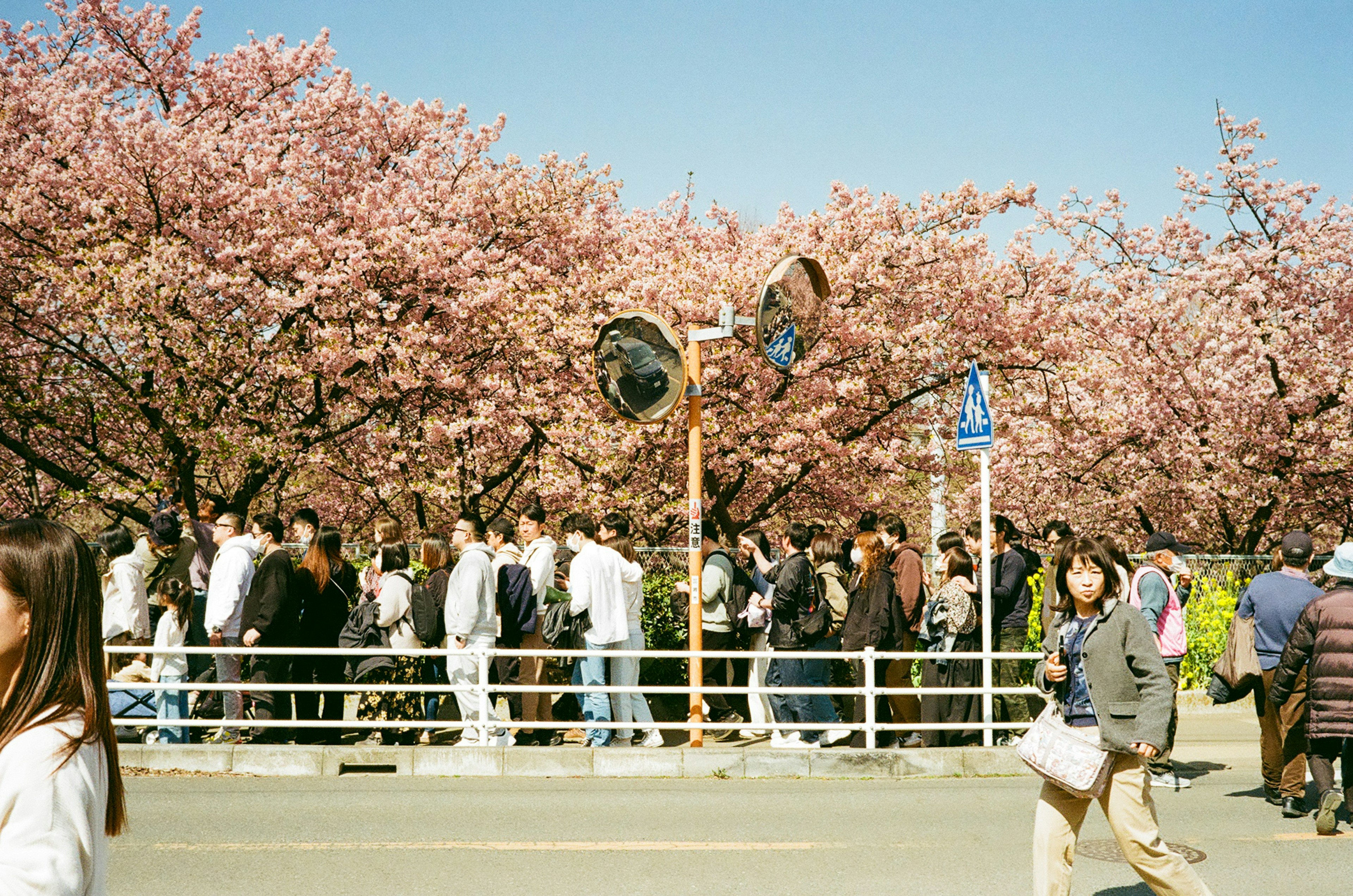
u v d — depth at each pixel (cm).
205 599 983
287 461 1636
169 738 876
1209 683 1192
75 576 202
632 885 543
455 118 1912
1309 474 1816
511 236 1869
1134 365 1859
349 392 1745
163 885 537
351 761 831
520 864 579
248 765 827
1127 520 1972
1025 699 890
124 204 1619
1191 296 1933
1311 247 1881
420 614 878
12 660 203
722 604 963
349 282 1639
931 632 901
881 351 1636
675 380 839
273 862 579
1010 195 1702
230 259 1619
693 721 848
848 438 1731
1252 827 664
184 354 1536
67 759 186
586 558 867
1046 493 1931
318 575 903
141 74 1834
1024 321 1681
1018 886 542
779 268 838
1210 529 1947
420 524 1880
